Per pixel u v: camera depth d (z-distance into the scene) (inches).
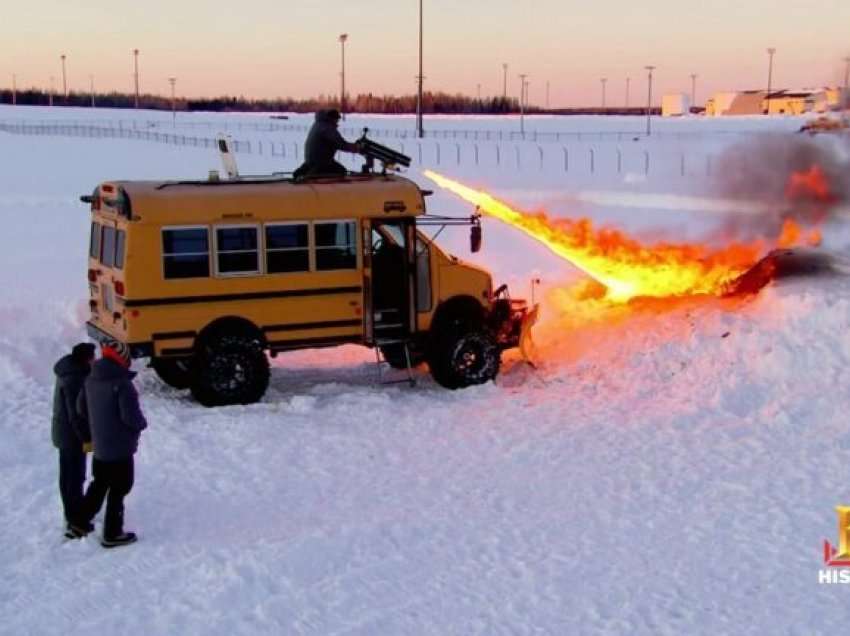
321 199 501.4
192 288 481.1
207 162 1856.5
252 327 495.2
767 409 453.1
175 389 528.7
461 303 533.3
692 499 360.2
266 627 269.7
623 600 283.3
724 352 507.2
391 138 2753.4
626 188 1396.4
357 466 401.4
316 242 502.3
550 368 547.2
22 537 333.1
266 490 376.2
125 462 323.0
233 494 372.5
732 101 5925.2
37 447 428.5
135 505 361.1
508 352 581.6
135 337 473.1
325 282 505.0
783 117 4805.6
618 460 403.5
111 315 500.4
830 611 274.4
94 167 1753.2
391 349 574.9
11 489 373.7
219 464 403.5
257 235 491.2
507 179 1534.2
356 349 623.5
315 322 505.7
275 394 514.3
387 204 511.2
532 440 430.0
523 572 302.7
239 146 2368.4
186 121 4685.0
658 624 268.8
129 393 320.2
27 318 627.8
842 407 439.8
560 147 2400.3
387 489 376.5
